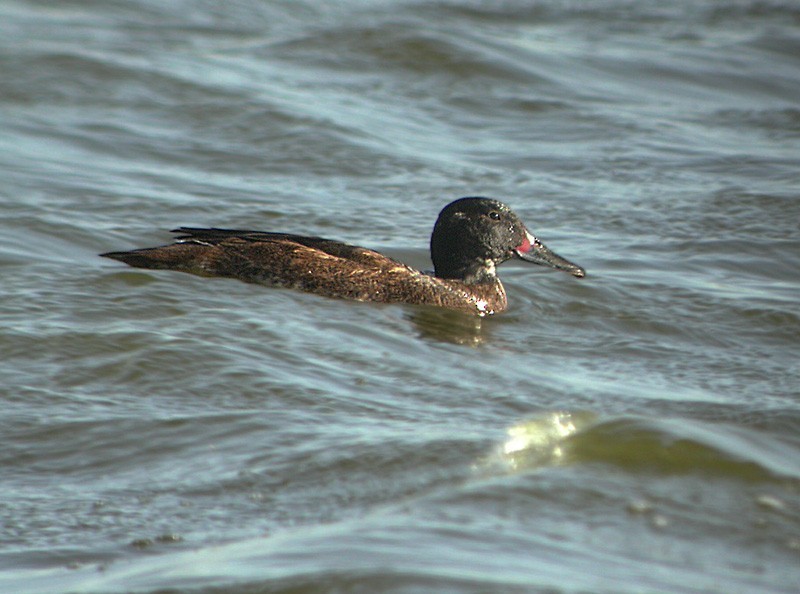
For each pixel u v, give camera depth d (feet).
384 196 62.59
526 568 24.03
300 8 96.68
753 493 28.78
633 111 79.41
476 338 44.96
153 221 56.18
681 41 94.53
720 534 26.78
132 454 32.71
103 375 38.01
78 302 44.14
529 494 28.17
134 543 27.63
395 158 68.03
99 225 54.65
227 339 41.27
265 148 68.33
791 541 26.68
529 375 40.42
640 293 50.14
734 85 86.12
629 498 28.17
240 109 72.69
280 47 86.12
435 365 41.04
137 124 70.13
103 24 88.84
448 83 82.17
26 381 37.32
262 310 45.06
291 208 59.67
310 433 33.60
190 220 56.85
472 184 64.80
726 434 32.30
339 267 48.52
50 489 30.68
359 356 41.24
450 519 26.78
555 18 99.30
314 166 66.33
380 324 45.19
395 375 39.63
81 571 26.18
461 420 35.19
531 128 75.31
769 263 54.75
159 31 88.58
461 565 23.98
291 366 39.47
